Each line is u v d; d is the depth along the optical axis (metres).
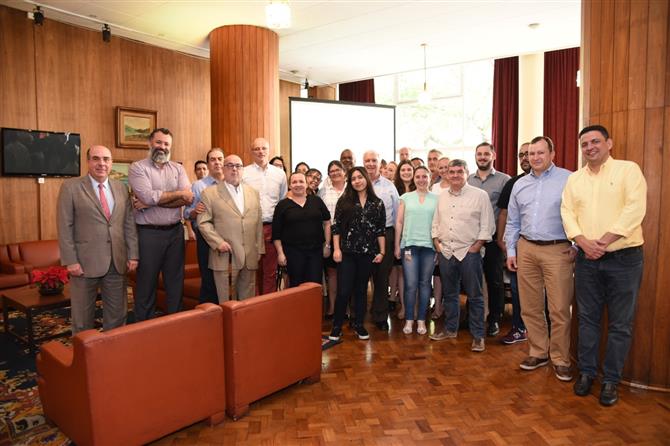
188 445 2.25
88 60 5.95
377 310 4.12
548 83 7.09
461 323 4.25
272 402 2.69
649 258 2.79
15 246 5.31
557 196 3.00
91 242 3.05
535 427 2.41
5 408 2.71
